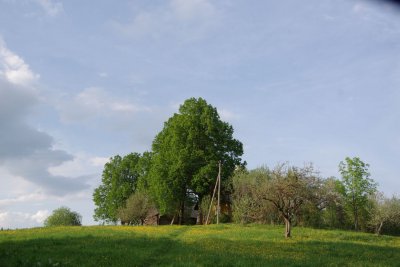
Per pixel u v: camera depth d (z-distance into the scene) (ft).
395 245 132.05
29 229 143.74
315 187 145.79
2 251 75.56
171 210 240.12
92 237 108.27
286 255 89.04
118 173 309.22
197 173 232.73
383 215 195.52
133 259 71.15
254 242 113.09
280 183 136.46
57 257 70.33
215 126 244.22
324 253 97.25
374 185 207.21
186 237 124.26
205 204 225.56
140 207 267.39
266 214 183.93
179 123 243.81
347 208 208.54
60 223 375.66
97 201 312.71
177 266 67.36
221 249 93.56
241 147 254.27
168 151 242.37
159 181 236.02
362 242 133.08
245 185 210.18
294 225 191.11
